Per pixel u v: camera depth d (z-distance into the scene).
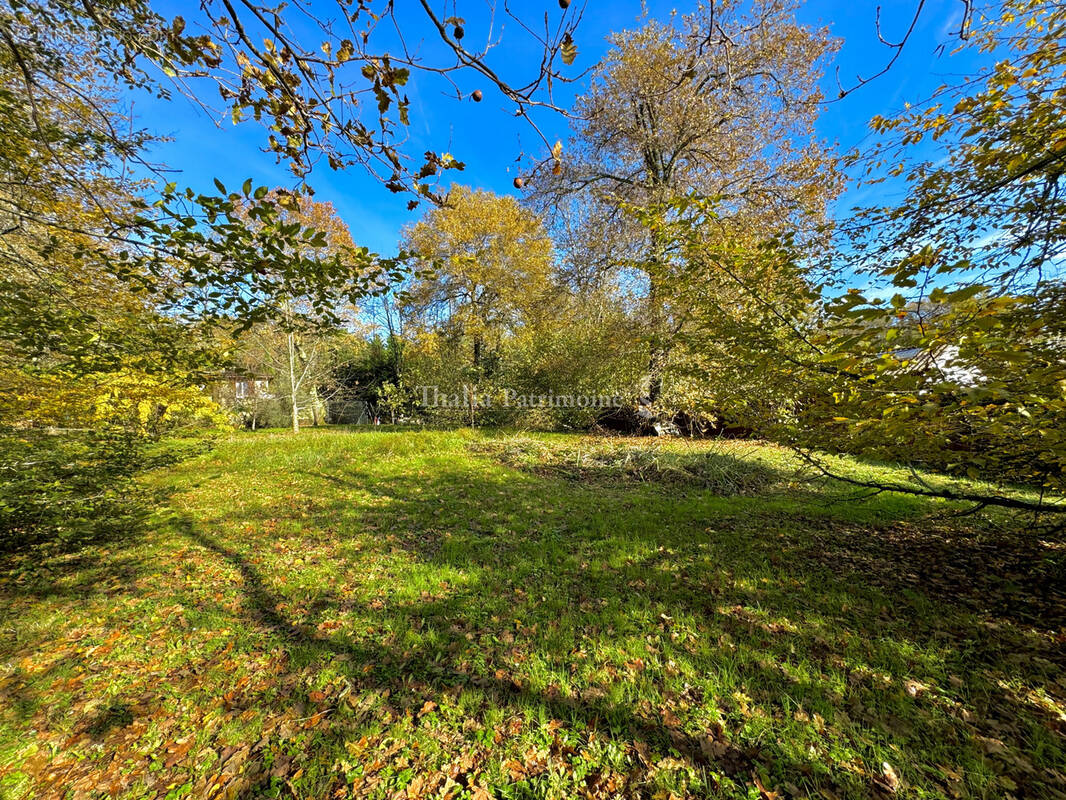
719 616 3.03
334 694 2.36
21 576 3.57
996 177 2.69
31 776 1.88
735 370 3.37
